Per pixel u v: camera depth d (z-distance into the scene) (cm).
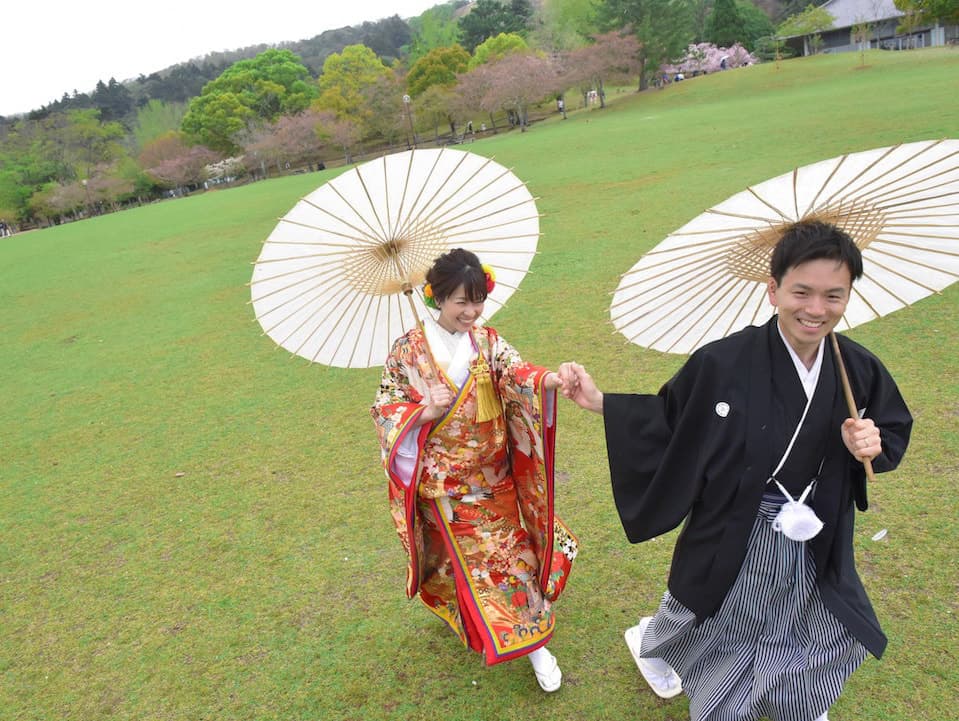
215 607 408
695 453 240
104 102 13025
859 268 205
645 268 232
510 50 6600
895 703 279
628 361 662
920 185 201
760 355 227
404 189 280
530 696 312
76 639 400
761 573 237
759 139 1816
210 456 621
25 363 1063
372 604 390
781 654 242
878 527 377
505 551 308
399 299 335
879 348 591
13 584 468
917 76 2883
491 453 303
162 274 1616
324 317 325
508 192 303
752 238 230
